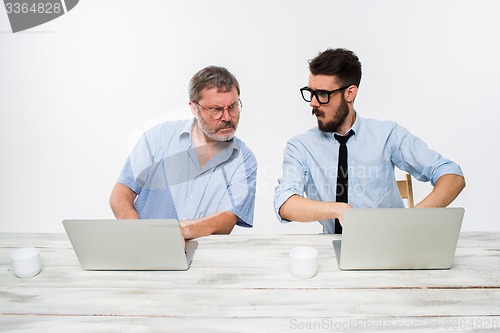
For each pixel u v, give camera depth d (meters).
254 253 1.34
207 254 1.34
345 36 1.96
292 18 1.96
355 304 1.05
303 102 1.99
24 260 1.19
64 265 1.29
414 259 1.19
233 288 1.13
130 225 1.16
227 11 1.97
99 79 2.04
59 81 2.04
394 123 1.99
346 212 1.13
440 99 1.98
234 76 2.01
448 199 1.82
